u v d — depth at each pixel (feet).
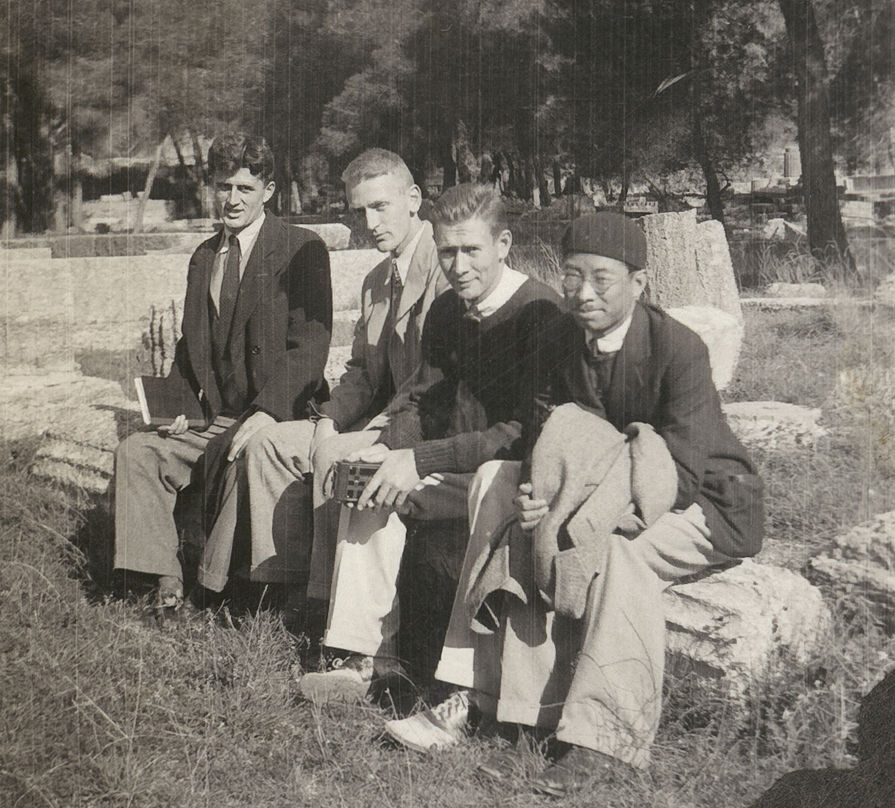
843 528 8.82
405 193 9.28
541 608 7.98
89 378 11.93
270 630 9.16
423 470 8.46
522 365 8.54
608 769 7.61
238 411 10.20
